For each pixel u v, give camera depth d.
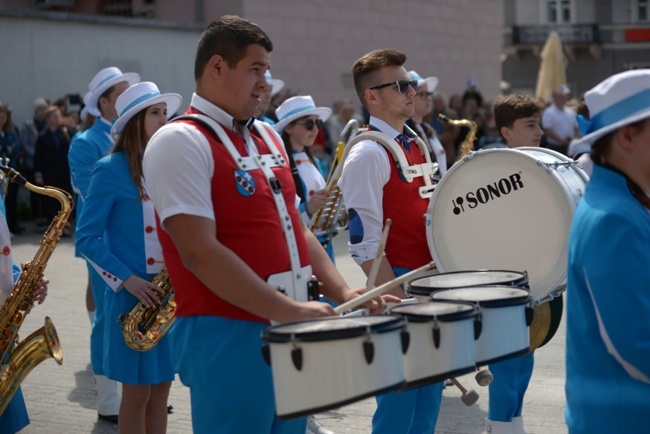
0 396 4.66
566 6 45.28
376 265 3.50
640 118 2.80
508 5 46.12
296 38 20.91
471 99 17.47
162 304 4.85
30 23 16.94
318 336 2.74
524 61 46.59
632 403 2.76
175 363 3.48
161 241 3.43
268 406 3.32
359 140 4.64
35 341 4.75
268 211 3.34
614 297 2.69
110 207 4.92
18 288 4.85
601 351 2.81
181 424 5.91
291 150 7.05
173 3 20.62
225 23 3.34
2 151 14.95
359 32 22.45
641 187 2.87
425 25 24.48
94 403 6.42
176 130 3.22
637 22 44.53
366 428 5.83
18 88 16.89
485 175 4.60
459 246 4.63
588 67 45.59
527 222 4.53
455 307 3.15
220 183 3.26
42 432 5.81
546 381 6.75
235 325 3.27
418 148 4.82
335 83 21.91
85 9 22.20
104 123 6.45
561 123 18.20
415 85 4.66
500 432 5.14
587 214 2.83
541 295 4.50
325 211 6.46
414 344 3.04
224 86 3.33
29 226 16.59
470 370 3.12
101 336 5.93
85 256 4.89
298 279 3.40
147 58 18.39
